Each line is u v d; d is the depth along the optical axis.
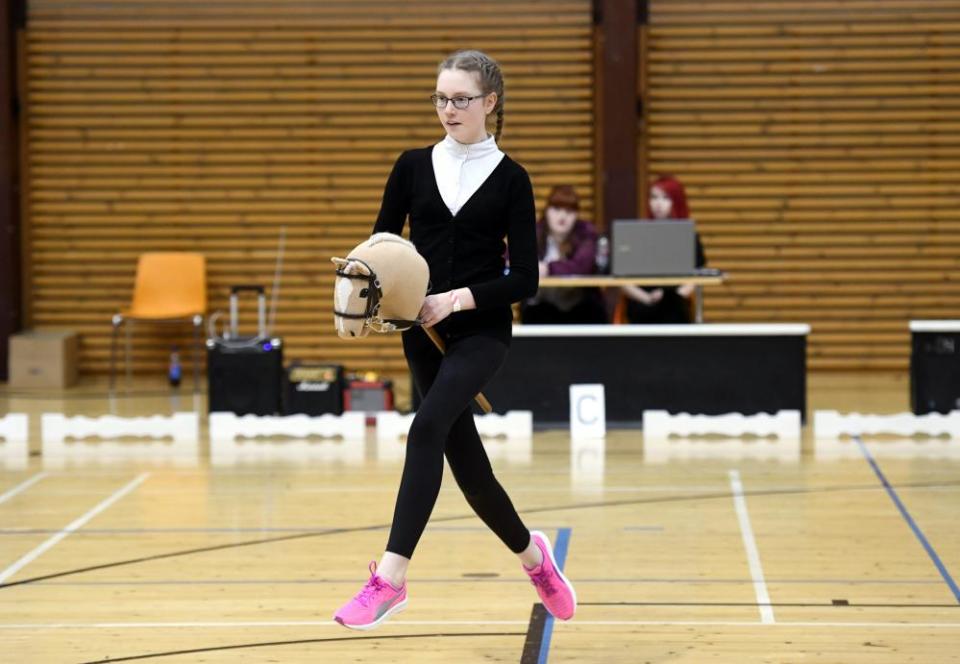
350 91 27.02
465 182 8.88
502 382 20.59
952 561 12.19
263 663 9.41
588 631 10.12
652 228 19.92
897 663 9.29
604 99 26.47
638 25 26.61
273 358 21.25
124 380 27.11
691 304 22.39
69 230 27.27
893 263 26.80
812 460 17.58
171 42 27.02
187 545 13.03
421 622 10.39
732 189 26.73
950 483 15.89
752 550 12.68
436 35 26.88
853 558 12.33
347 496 15.42
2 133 26.70
